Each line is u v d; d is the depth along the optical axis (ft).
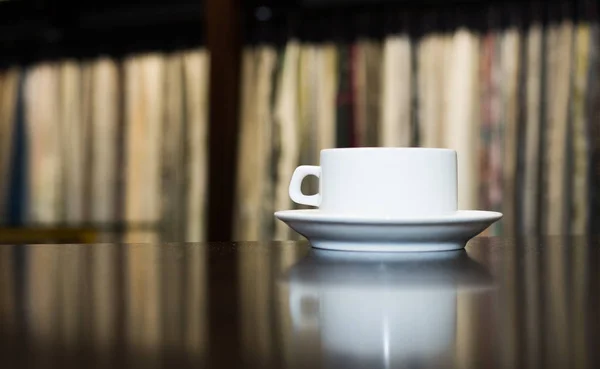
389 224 1.56
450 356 0.62
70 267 1.48
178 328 0.78
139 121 6.25
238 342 0.69
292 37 5.65
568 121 5.15
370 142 5.52
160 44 6.31
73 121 6.53
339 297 1.03
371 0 5.41
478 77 5.30
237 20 5.27
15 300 1.01
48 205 6.60
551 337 0.72
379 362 0.60
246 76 5.76
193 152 6.11
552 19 5.18
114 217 6.38
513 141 5.21
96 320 0.84
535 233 5.20
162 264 1.51
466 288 1.12
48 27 6.39
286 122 5.63
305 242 2.20
